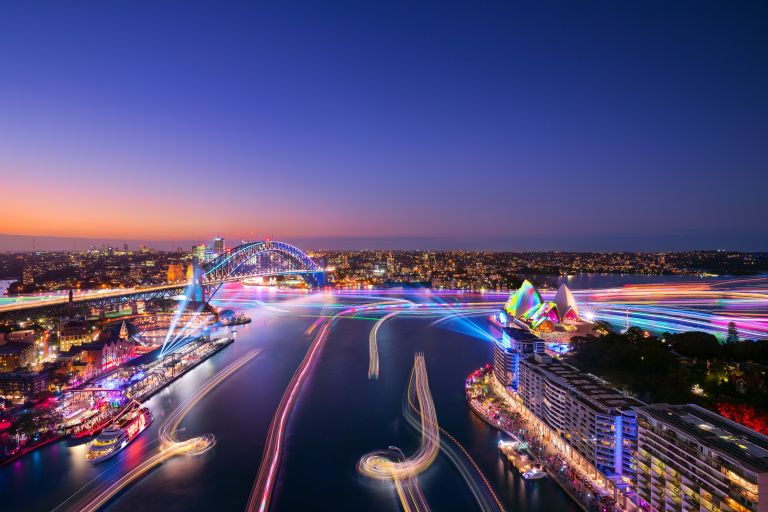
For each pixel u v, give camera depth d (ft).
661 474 286.05
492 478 363.15
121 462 390.01
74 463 387.14
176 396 553.23
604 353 564.30
